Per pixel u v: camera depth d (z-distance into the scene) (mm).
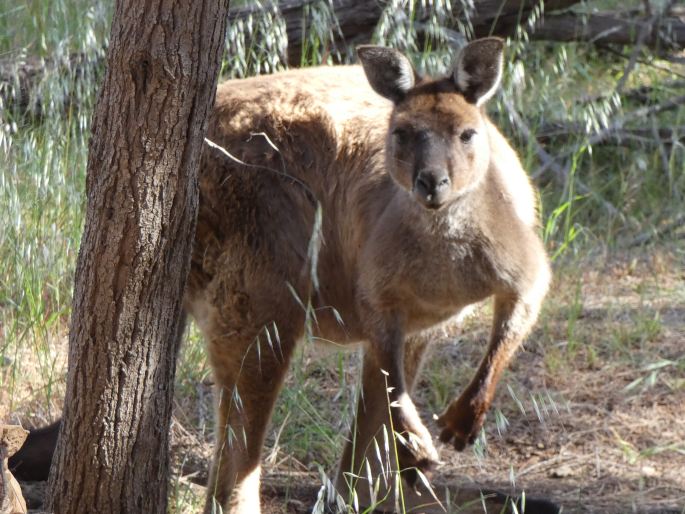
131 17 6824
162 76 6848
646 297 13836
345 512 9375
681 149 16344
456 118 9000
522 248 9117
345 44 15398
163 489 7703
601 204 15547
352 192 9859
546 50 18031
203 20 6926
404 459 8547
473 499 9578
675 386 11766
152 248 7105
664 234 15359
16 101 13969
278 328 9508
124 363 7242
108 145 7016
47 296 12203
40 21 15570
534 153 15688
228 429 8641
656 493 9961
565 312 13352
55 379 10977
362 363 10008
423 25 15164
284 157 9727
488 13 15914
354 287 9812
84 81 13391
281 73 10484
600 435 11094
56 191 11977
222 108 9844
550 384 12023
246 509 9227
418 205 8945
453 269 9047
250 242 9453
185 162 7117
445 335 11945
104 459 7332
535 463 10758
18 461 9297
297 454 10797
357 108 10148
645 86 17828
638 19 17031
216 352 9523
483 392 8859
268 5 14852
